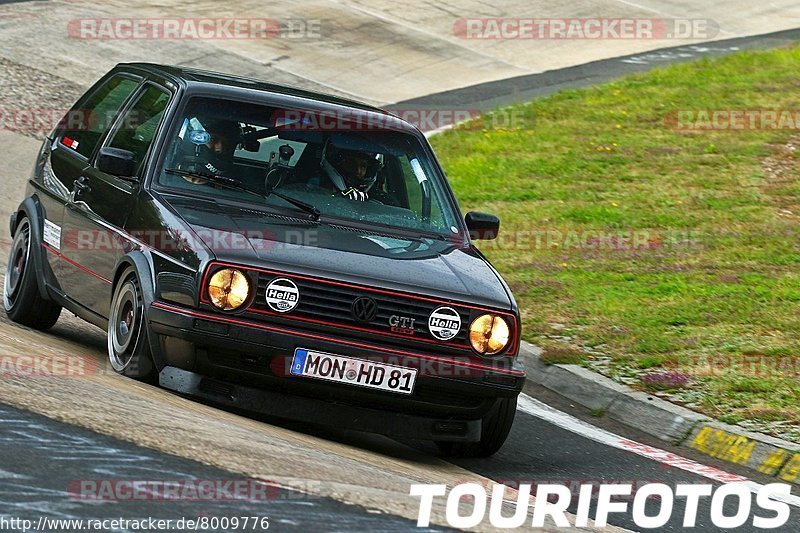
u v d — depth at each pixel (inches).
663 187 1979.6
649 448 1026.1
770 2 3816.4
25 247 1100.5
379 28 3208.7
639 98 2576.3
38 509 545.6
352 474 714.2
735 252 1628.9
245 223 879.1
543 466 930.7
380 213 954.1
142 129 987.9
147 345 845.8
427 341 844.0
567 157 2174.0
